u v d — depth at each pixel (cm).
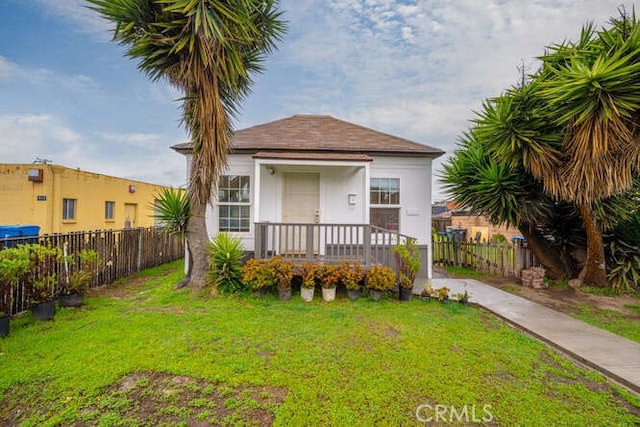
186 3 549
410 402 305
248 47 693
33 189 1152
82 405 292
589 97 543
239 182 866
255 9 654
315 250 873
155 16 594
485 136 718
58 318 504
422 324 504
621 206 723
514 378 352
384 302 627
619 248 749
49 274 546
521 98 680
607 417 290
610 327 519
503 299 669
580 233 811
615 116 531
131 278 839
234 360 374
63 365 355
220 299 621
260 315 533
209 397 307
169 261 1141
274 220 870
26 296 517
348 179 891
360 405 297
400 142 931
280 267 635
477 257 1009
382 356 393
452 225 1903
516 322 532
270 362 372
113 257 783
